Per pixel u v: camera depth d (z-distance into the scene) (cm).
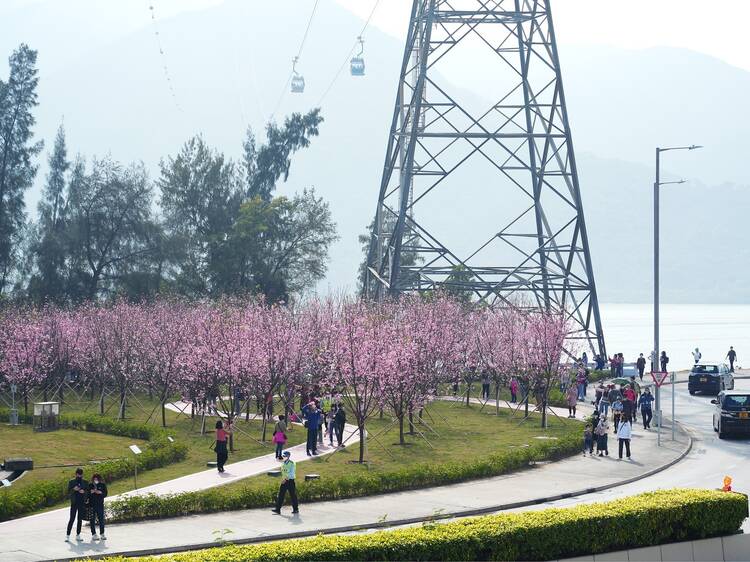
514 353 7975
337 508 4366
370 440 6494
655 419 7406
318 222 14375
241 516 4178
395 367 6084
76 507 3672
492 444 6306
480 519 3228
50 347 8856
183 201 14812
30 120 14638
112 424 6975
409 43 10462
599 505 3406
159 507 4156
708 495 3516
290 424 7406
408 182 9762
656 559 3309
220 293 13300
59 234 13125
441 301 9019
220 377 6994
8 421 7806
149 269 13125
